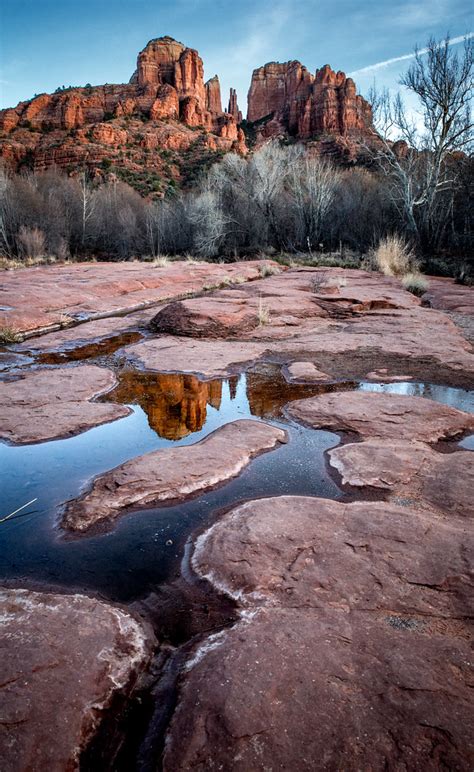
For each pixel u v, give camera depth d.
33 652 1.64
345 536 2.31
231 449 3.43
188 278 15.09
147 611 1.94
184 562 2.26
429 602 1.86
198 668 1.59
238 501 2.80
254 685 1.47
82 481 3.11
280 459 3.35
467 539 2.26
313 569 2.08
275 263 20.45
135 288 13.06
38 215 33.50
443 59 20.09
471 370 5.71
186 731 1.36
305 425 4.01
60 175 45.72
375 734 1.31
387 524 2.40
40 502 2.86
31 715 1.41
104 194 38.94
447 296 11.48
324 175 29.12
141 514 2.68
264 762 1.25
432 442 3.61
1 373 5.86
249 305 9.23
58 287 11.88
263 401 4.73
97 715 1.45
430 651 1.60
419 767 1.22
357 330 8.02
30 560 2.31
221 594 2.00
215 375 5.66
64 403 4.55
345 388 5.14
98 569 2.24
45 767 1.28
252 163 28.94
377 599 1.88
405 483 2.91
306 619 1.78
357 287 12.78
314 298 10.06
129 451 3.57
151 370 5.88
